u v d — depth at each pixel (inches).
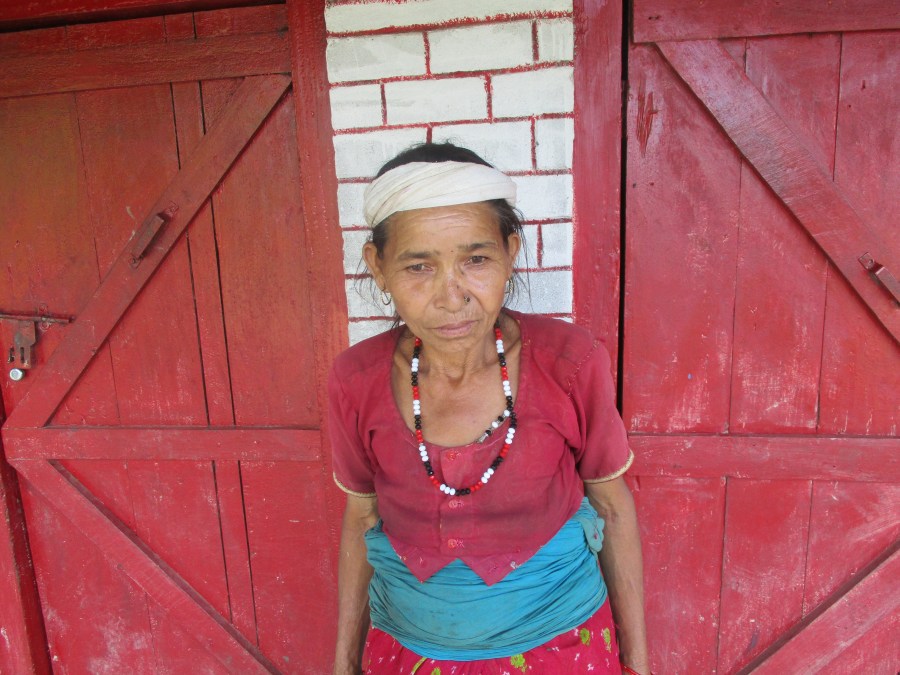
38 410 70.7
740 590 64.7
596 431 41.6
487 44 53.7
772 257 57.2
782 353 59.0
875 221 55.2
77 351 68.2
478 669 39.2
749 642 65.9
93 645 78.1
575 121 54.8
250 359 66.4
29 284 67.9
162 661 77.2
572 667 39.3
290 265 63.4
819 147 54.6
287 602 72.5
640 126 55.5
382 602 43.7
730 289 58.2
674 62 53.9
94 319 67.1
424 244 35.9
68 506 72.7
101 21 61.0
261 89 59.7
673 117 55.2
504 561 39.3
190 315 66.2
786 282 57.6
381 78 55.3
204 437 68.6
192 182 62.5
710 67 53.8
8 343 69.7
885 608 62.7
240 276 64.4
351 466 45.4
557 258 57.4
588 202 56.4
